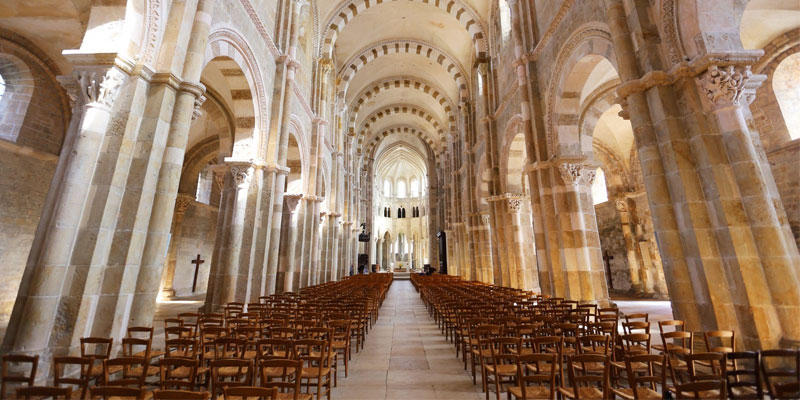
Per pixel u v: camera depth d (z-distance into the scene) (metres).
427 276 26.45
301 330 5.28
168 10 6.42
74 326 4.71
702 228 5.45
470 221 22.66
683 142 5.79
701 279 5.36
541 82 11.73
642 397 3.55
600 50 8.31
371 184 39.38
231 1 8.71
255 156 10.45
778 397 3.16
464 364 5.85
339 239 27.14
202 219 20.92
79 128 5.25
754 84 5.51
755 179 5.14
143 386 3.82
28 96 10.86
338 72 24.14
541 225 11.29
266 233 10.55
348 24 22.02
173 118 6.23
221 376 4.41
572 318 6.43
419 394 4.70
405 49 24.36
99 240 5.04
